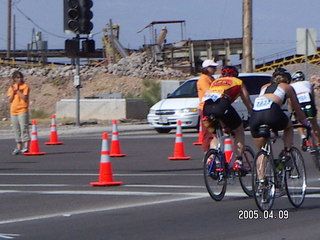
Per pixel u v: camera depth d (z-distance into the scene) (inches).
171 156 877.2
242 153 530.0
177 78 2920.8
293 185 489.4
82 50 958.4
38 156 908.6
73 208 512.4
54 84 2866.6
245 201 524.4
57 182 661.3
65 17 949.8
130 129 1362.0
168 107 1218.6
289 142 485.1
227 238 399.2
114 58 3553.2
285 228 424.8
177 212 486.3
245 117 1192.8
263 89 483.2
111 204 526.6
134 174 708.0
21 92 925.8
